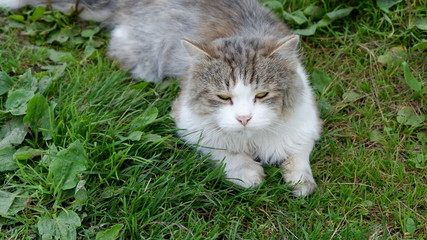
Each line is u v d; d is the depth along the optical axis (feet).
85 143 3.23
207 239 3.04
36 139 3.30
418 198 3.25
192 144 3.33
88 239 3.03
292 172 3.30
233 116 3.11
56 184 3.12
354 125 3.55
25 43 3.87
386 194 3.24
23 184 3.14
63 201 3.12
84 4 3.98
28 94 3.38
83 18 4.01
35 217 3.09
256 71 3.12
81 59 3.82
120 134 3.34
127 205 3.13
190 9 3.66
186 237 3.03
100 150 3.25
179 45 3.60
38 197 3.12
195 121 3.29
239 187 3.23
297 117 3.29
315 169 3.37
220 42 3.24
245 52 3.17
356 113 3.62
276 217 3.17
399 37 3.83
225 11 3.63
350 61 3.82
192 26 3.60
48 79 3.54
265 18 3.66
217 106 3.16
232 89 3.11
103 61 3.82
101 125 3.39
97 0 3.96
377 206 3.23
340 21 3.95
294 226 3.14
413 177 3.32
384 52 3.80
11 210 3.08
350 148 3.43
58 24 3.96
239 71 3.11
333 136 3.52
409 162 3.39
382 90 3.68
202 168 3.31
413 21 3.83
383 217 3.18
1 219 3.07
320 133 3.49
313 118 3.39
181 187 3.21
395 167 3.34
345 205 3.22
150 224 3.09
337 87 3.73
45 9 4.00
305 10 3.95
